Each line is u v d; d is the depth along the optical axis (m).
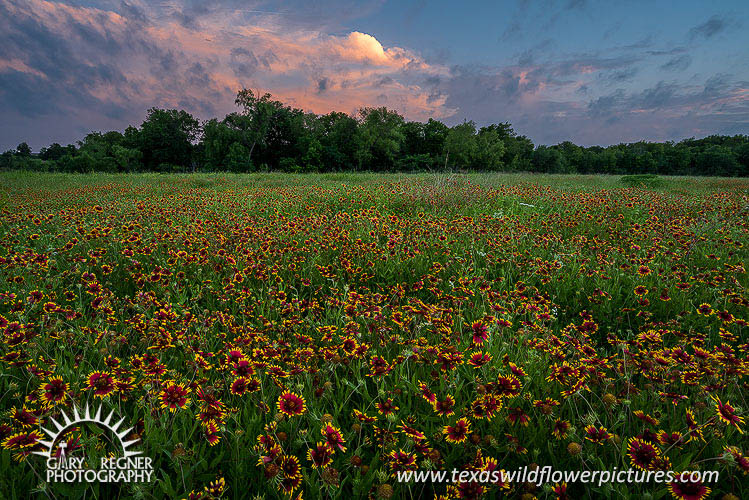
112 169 64.25
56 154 106.94
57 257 4.68
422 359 2.30
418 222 6.88
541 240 5.45
